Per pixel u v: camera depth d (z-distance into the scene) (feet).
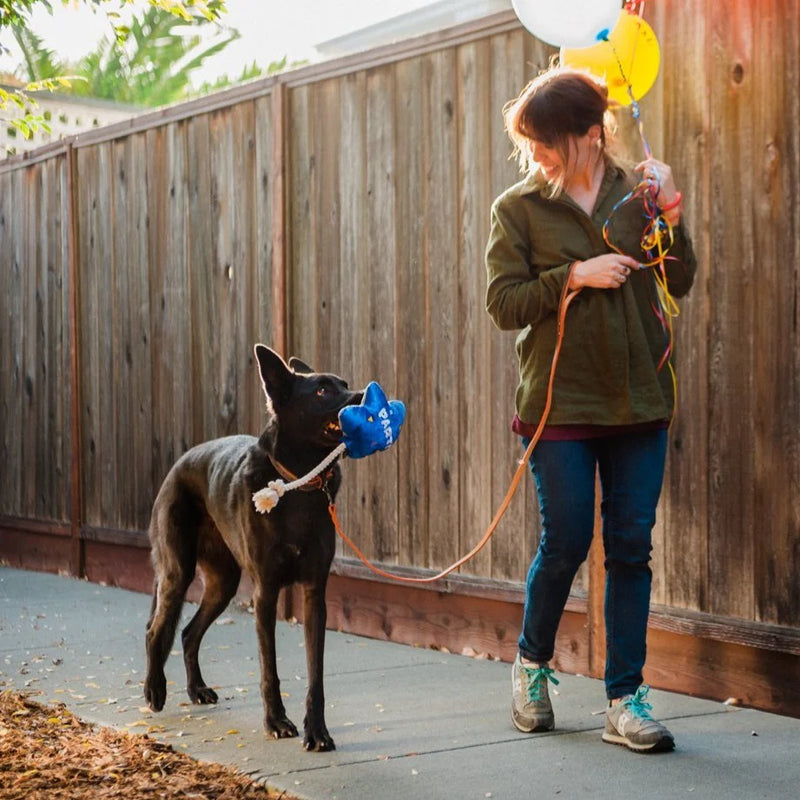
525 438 12.36
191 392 22.22
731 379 13.47
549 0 11.71
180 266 22.40
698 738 12.14
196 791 10.82
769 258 13.04
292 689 14.96
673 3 13.93
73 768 11.45
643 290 11.89
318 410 12.47
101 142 24.32
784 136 12.85
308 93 19.47
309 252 19.57
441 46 16.99
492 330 16.47
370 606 18.65
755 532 13.29
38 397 26.73
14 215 27.32
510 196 12.23
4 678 15.89
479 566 16.81
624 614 11.89
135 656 17.20
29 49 51.88
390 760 11.62
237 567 14.78
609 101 12.41
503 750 11.87
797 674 12.98
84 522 25.34
